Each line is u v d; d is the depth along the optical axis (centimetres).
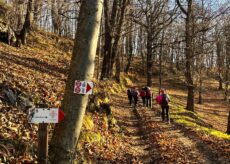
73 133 691
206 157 1272
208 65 8119
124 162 1117
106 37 3038
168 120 2053
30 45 3469
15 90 1032
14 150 761
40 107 651
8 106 946
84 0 696
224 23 4469
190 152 1332
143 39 7131
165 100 2084
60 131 689
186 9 3434
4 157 713
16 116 925
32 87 1214
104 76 3111
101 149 1146
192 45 3238
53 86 1435
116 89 3550
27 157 775
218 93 6241
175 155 1255
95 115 1442
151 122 2023
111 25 2966
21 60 2066
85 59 690
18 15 3469
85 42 689
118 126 1659
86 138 1125
